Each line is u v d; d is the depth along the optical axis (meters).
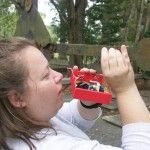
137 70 3.75
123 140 0.60
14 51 0.61
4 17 11.96
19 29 4.23
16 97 0.61
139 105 0.61
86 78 0.73
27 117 0.62
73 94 0.67
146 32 3.87
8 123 0.60
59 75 0.65
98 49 2.98
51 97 0.63
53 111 0.63
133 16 4.42
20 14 4.24
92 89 0.68
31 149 0.58
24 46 0.63
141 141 0.58
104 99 0.66
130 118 0.60
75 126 0.74
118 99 0.62
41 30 3.72
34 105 0.62
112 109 2.88
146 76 3.77
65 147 0.58
